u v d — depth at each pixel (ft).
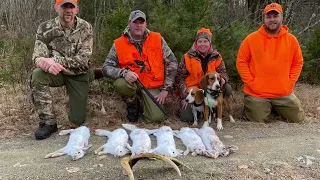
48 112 6.38
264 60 7.05
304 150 5.59
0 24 13.39
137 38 6.97
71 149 5.42
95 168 5.02
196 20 8.33
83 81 6.77
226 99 7.12
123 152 5.30
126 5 9.57
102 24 10.57
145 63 7.03
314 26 12.04
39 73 6.28
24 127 6.81
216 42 8.26
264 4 11.89
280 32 7.01
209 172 4.88
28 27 11.83
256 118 7.21
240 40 8.52
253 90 7.22
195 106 6.99
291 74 7.18
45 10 12.02
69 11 6.34
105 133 6.32
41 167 5.06
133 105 7.16
